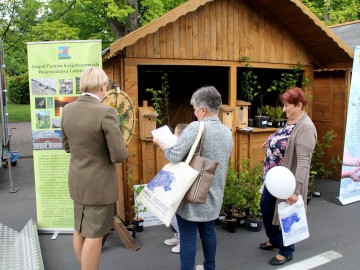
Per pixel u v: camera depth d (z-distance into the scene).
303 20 4.64
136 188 3.98
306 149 2.83
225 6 4.59
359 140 4.98
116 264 3.27
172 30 4.25
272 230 3.41
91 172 2.42
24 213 4.75
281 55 5.13
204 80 6.18
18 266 2.84
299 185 2.83
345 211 4.68
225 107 4.71
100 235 2.48
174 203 2.29
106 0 9.58
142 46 4.10
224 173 2.52
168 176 2.39
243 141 5.00
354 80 4.74
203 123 2.42
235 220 4.01
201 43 4.46
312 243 3.70
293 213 2.90
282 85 5.48
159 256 3.43
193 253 2.50
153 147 4.24
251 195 4.13
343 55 5.10
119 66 4.06
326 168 6.28
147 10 10.61
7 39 12.70
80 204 2.51
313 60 5.43
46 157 3.78
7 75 23.50
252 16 4.80
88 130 2.37
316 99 6.40
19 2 12.23
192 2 3.86
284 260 3.23
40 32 11.21
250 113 6.42
